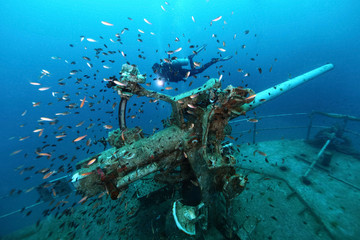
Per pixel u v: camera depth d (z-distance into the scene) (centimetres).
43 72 382
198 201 353
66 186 465
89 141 341
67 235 421
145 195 386
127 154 273
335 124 695
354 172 501
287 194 429
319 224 354
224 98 229
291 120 1984
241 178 243
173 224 343
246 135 1599
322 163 540
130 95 288
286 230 345
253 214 379
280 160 570
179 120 289
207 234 343
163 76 666
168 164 303
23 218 762
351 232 332
